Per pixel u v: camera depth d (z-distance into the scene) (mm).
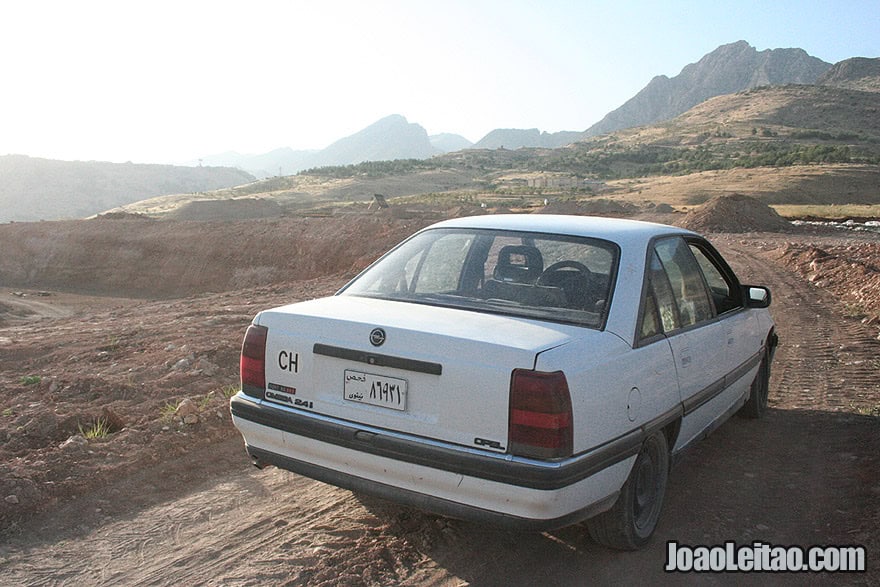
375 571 3582
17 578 3447
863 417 6129
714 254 5324
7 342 9609
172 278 54781
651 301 3977
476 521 3240
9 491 4133
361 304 3984
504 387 3131
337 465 3572
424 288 4098
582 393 3189
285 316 3822
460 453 3180
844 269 16688
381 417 3426
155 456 4887
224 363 7469
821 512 4316
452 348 3271
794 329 10445
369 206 109750
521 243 4191
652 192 152625
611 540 3727
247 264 50125
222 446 5273
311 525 4078
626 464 3504
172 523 4070
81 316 15844
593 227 4312
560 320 3633
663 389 3867
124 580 3467
